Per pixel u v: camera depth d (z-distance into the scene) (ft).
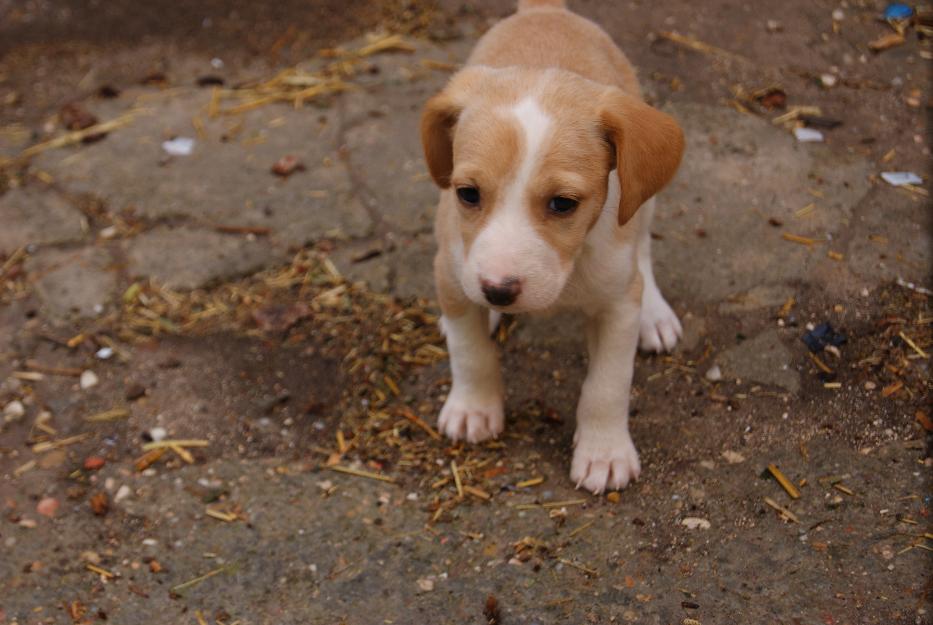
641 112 4.74
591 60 5.20
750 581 4.83
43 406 5.33
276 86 6.35
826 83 6.20
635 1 6.77
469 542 4.96
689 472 5.07
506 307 4.66
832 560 4.85
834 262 5.55
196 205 5.88
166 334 5.52
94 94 6.36
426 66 6.38
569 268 4.75
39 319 5.56
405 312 5.52
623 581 4.85
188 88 6.37
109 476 5.16
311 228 5.79
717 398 5.23
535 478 5.09
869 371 5.26
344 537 4.98
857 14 6.61
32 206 5.90
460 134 4.75
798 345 5.34
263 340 5.49
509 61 5.15
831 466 5.04
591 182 4.71
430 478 5.11
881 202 5.73
